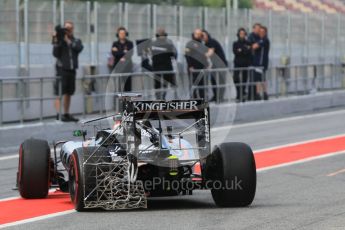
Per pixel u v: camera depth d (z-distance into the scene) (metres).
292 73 102.06
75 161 35.41
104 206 35.34
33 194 40.12
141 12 89.81
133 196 35.03
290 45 111.62
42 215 35.81
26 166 39.84
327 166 52.75
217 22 99.88
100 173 35.00
